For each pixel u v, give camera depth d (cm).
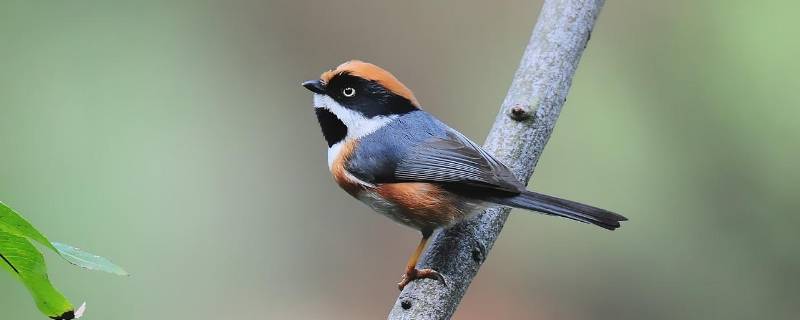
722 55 1408
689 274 1299
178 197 1393
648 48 1454
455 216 674
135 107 1464
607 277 1332
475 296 1375
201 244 1366
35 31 1445
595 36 1476
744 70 1385
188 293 1295
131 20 1534
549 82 718
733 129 1358
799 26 1370
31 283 361
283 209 1487
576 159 1403
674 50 1438
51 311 372
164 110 1491
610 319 1312
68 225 1262
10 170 1295
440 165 682
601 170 1394
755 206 1305
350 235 1479
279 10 1661
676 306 1293
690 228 1326
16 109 1370
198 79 1548
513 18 1636
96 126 1405
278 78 1630
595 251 1348
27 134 1355
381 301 1416
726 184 1335
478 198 664
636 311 1307
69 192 1299
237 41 1619
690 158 1366
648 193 1358
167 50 1542
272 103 1599
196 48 1574
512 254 1384
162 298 1265
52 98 1400
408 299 599
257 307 1352
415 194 682
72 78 1435
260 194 1487
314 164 1559
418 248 673
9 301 1023
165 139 1454
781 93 1352
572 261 1357
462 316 1361
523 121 704
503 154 689
